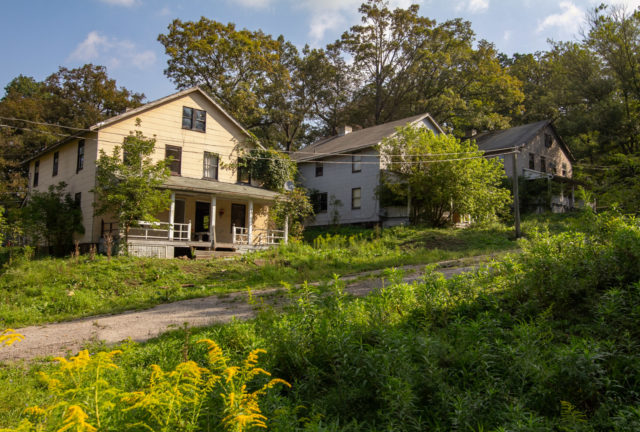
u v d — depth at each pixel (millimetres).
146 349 7102
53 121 43281
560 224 25828
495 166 29938
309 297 6582
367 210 31781
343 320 6117
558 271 6828
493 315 6484
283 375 5273
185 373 4094
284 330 5793
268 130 50781
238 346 6637
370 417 4254
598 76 38844
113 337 9047
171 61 39625
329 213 34188
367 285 12672
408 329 6227
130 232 22375
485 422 3861
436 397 4211
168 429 3352
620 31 36656
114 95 44781
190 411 3660
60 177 26469
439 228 27984
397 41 49812
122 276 16234
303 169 36750
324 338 5340
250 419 3398
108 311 12312
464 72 49062
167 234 23797
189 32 38531
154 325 10000
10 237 23594
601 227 7969
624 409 3961
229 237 26625
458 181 27391
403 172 29484
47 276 15438
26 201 29984
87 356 3805
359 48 49875
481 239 23547
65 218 22750
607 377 4160
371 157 31719
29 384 6020
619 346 4852
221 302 12492
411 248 22109
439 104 46312
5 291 13961
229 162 26703
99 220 22547
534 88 56656
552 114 51438
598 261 6926
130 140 20453
